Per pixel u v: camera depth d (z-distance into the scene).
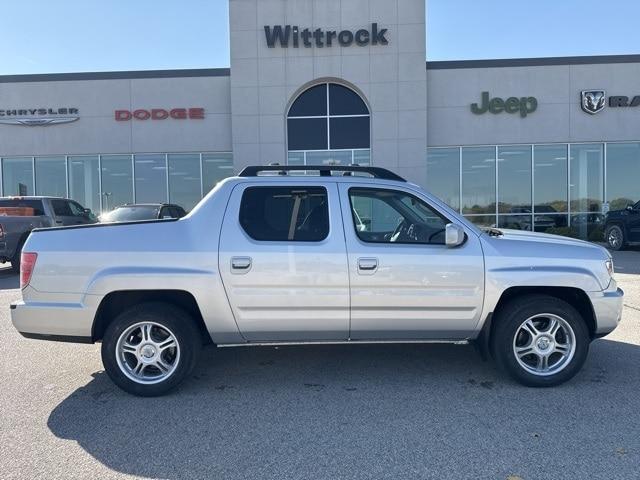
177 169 20.20
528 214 19.69
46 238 4.66
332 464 3.44
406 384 4.91
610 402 4.41
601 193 19.64
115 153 20.09
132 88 19.91
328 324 4.64
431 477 3.27
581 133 19.36
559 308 4.64
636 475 3.25
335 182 4.80
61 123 20.06
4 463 3.48
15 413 4.32
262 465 3.44
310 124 19.23
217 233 4.61
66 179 20.42
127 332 4.61
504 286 4.63
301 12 18.78
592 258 4.74
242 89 19.02
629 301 8.48
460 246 4.67
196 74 19.80
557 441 3.71
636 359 5.55
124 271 4.53
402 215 4.86
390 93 18.78
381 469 3.37
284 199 4.75
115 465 3.46
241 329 4.63
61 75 19.92
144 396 4.64
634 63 19.17
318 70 18.84
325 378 5.11
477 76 19.39
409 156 18.84
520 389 4.73
